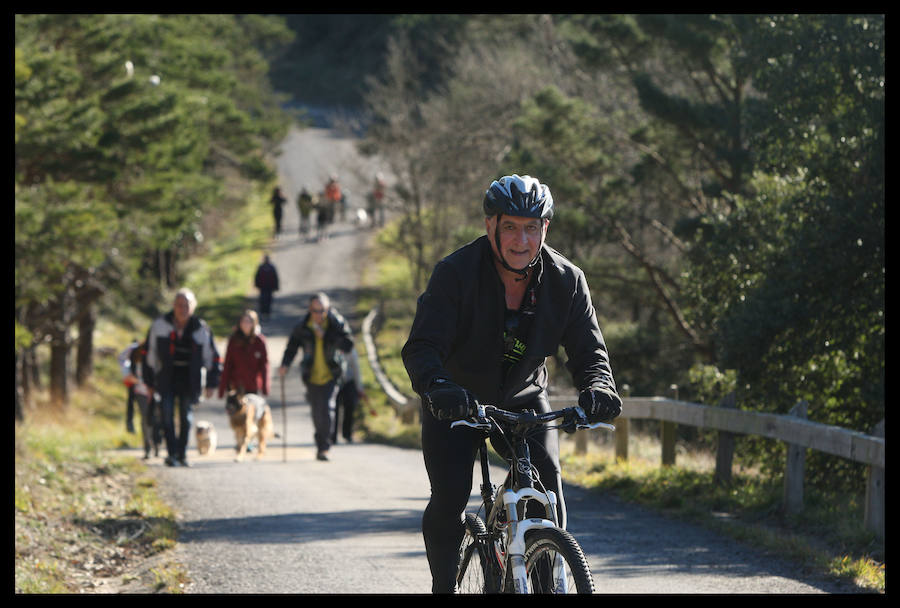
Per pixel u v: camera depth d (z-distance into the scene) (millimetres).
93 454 40500
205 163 136125
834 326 38062
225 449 52875
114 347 114250
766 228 41281
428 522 12016
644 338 75438
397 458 45969
